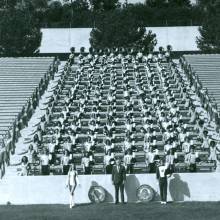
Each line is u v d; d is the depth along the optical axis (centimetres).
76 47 7794
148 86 5072
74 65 5712
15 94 4806
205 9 9006
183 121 4144
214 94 4869
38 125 4019
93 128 3909
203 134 3734
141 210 2595
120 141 3806
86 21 8412
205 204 2761
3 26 6944
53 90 4972
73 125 3888
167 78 4991
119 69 5519
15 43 6900
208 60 5672
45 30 7831
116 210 2605
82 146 3609
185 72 5469
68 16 8888
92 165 3170
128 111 4297
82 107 4319
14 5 9469
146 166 3180
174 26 8075
